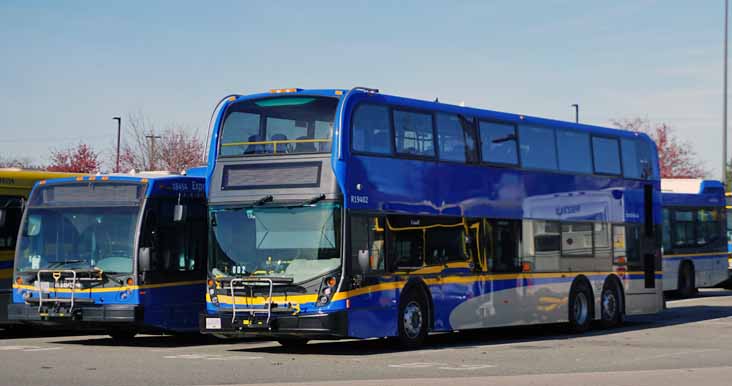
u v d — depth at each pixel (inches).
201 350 813.9
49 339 946.1
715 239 1628.9
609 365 697.0
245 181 788.6
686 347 837.2
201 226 914.7
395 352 794.2
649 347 838.5
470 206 896.3
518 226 949.8
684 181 1627.7
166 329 870.4
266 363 694.5
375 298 785.6
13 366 666.8
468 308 886.4
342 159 767.7
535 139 983.6
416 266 831.1
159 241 871.7
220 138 805.9
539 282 972.6
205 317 784.9
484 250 908.6
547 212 988.6
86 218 872.9
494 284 916.6
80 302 858.1
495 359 735.7
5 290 914.1
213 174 801.6
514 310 938.7
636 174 1121.4
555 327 1091.9
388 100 820.0
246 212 784.9
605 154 1078.4
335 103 779.4
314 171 770.8
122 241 860.0
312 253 762.2
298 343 889.5
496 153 932.6
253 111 799.1
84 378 601.6
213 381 589.9
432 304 846.5
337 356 754.2
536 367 681.6
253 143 794.2
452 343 901.8
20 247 884.6
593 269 1047.0
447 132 879.7
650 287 1127.0
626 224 1098.7
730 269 1692.9
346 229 762.2
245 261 778.2
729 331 1011.9
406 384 575.2
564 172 1015.6
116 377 607.2
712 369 665.0
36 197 892.6
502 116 947.3
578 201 1032.2
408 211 826.2
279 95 793.6
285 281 761.6
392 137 818.8
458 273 876.6
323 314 750.5
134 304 846.5
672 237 1541.6
